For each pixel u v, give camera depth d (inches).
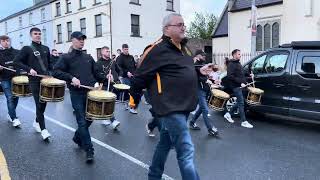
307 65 334.6
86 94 236.5
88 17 1214.9
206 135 313.3
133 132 323.0
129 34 1159.0
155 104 165.3
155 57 163.5
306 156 251.1
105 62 366.3
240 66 345.4
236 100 386.3
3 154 249.8
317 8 748.6
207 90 313.7
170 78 162.7
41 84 255.1
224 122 371.6
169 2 1267.2
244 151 263.3
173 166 225.6
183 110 161.5
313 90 327.6
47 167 223.8
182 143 160.1
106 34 1136.2
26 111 428.1
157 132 322.0
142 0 1186.0
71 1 1304.1
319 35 748.0
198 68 240.7
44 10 1476.4
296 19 788.0
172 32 164.2
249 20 927.7
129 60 437.7
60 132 318.3
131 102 181.5
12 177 205.8
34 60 274.8
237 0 983.6
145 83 168.1
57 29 1402.6
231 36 979.9
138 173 214.4
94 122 367.9
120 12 1137.4
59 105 483.8
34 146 270.8
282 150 265.9
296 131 329.4
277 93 354.3
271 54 367.2
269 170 222.1
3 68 323.9
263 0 902.4
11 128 331.6
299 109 337.4
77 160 237.9
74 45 237.9
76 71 235.0
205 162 237.5
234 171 220.1
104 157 246.1
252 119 389.1
